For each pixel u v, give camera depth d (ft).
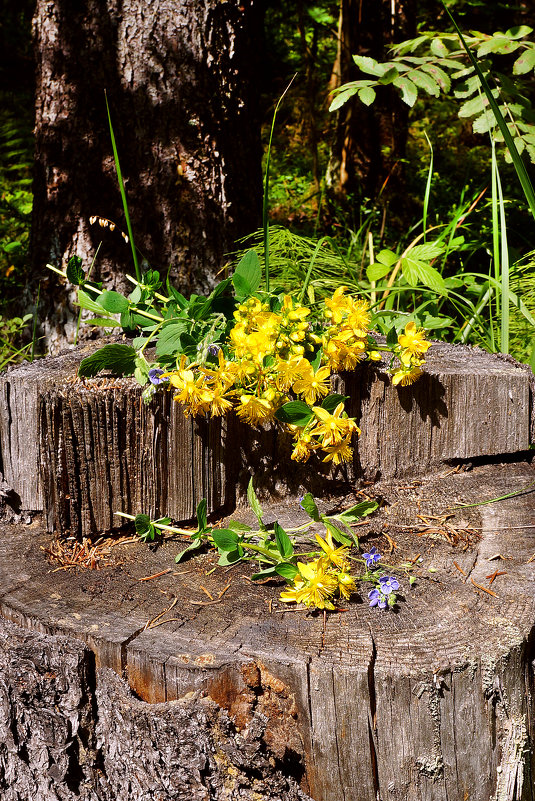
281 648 3.00
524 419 3.57
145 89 4.53
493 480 3.54
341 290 3.35
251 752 2.95
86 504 3.33
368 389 3.49
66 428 3.28
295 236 4.56
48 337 4.89
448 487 3.52
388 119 6.96
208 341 3.32
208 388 3.23
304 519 3.39
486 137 8.08
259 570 3.24
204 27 4.52
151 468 3.35
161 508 3.38
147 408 3.33
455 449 3.57
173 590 3.18
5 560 3.28
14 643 3.05
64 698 3.03
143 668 2.99
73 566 3.26
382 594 3.09
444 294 4.06
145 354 3.62
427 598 3.12
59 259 4.81
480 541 3.30
